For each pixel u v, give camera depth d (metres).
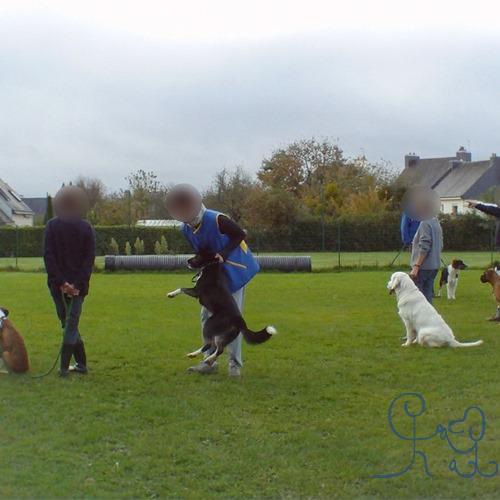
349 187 57.72
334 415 6.68
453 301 16.38
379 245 41.38
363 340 10.59
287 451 5.73
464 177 74.44
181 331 11.30
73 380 7.91
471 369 8.54
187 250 40.78
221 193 48.94
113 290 18.59
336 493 4.97
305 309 14.48
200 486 5.05
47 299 16.09
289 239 41.12
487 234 43.12
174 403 7.02
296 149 65.06
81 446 5.78
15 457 5.50
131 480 5.12
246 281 8.21
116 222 45.78
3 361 8.14
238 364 8.19
